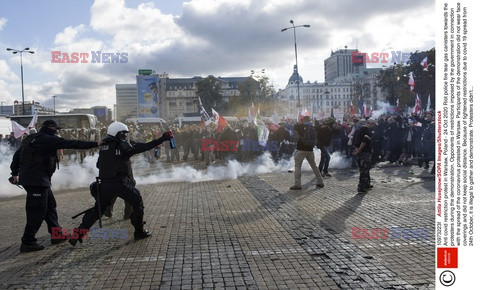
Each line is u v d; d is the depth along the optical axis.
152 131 23.14
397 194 9.27
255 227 6.67
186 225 6.95
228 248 5.59
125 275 4.70
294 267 4.80
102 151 6.03
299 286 4.26
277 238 6.01
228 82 138.88
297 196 9.42
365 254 5.19
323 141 12.66
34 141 5.93
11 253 5.77
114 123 6.12
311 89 154.25
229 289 4.23
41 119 33.94
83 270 4.91
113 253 5.53
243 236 6.15
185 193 10.44
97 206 6.02
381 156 17.14
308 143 10.30
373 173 13.23
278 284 4.32
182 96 140.88
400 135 15.52
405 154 15.55
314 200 8.85
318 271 4.66
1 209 9.48
